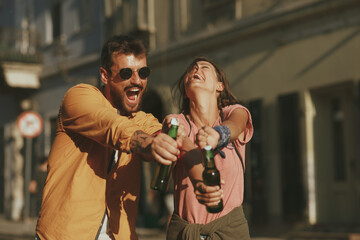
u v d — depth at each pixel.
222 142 2.30
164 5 15.12
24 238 13.32
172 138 2.17
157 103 15.77
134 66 2.74
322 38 10.98
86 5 18.58
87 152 2.62
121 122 2.32
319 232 10.01
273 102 11.98
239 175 2.61
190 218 2.57
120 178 2.71
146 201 14.52
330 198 11.16
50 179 2.62
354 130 10.75
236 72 12.91
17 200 21.12
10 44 21.00
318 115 11.31
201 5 13.91
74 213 2.55
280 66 11.84
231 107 2.65
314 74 11.14
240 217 2.58
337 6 10.65
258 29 12.29
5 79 20.17
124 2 16.52
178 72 14.66
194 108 2.66
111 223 2.68
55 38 20.27
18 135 21.44
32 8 21.50
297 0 11.43
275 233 11.48
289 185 11.54
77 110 2.49
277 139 11.86
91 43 18.33
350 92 10.84
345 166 10.93
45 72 20.27
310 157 11.21
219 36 13.33
